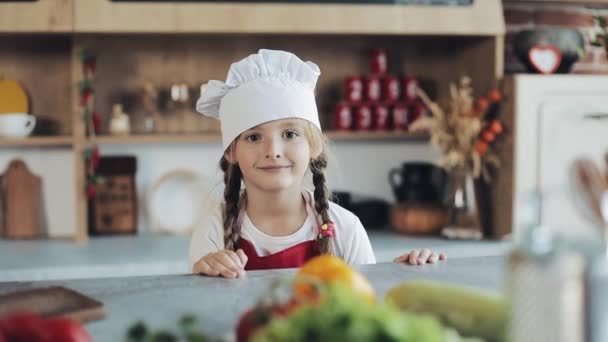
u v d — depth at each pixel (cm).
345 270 75
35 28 219
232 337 68
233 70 147
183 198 263
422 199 253
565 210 225
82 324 79
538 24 272
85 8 220
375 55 263
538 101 233
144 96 254
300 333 54
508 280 60
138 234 259
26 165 256
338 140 274
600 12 276
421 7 234
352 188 275
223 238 151
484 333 69
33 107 255
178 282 100
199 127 263
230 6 225
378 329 53
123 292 94
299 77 149
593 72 276
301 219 151
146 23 222
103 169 255
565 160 234
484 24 237
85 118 236
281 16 227
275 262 147
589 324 56
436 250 225
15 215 253
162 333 64
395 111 262
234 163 153
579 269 56
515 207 232
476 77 252
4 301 84
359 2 231
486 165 249
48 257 218
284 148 143
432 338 53
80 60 236
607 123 236
